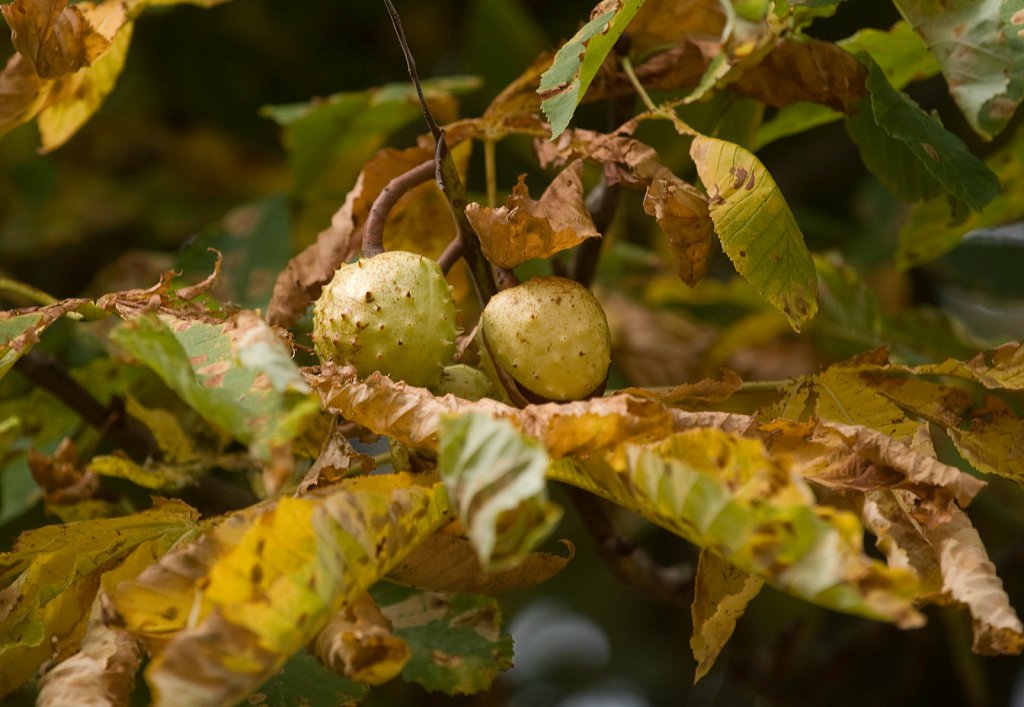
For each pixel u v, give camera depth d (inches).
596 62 47.9
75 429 57.4
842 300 59.2
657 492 43.9
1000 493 60.8
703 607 46.0
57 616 47.3
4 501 56.7
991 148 64.9
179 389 44.7
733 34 50.6
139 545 47.7
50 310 47.6
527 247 48.0
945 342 60.2
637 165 49.0
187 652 43.2
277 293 51.3
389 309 47.1
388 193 48.8
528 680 99.3
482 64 64.6
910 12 49.1
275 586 43.7
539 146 50.5
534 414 45.2
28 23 50.3
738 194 47.8
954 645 61.3
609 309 64.5
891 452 45.8
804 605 63.0
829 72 50.7
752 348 63.5
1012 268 64.7
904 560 45.1
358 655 44.3
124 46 52.8
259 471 54.9
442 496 45.3
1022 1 48.4
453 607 51.1
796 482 43.6
